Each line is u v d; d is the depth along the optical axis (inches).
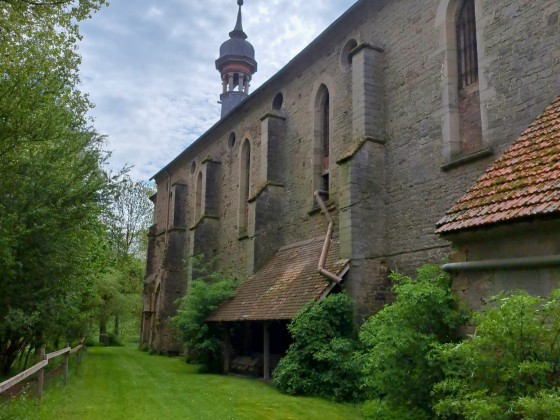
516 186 284.7
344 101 670.5
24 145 447.5
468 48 510.6
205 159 1065.5
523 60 436.8
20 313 437.7
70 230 484.4
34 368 390.9
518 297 222.2
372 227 569.0
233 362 757.9
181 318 804.6
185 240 1225.4
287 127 810.8
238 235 936.3
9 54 439.2
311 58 754.8
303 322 529.0
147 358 1018.7
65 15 454.9
